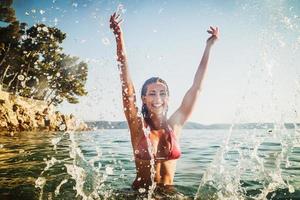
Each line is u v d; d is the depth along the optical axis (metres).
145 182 2.89
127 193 2.95
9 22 29.20
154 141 2.88
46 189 3.22
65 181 3.54
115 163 5.09
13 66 30.31
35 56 29.69
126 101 2.82
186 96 3.09
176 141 2.94
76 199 2.88
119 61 2.82
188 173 4.41
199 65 3.13
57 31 29.42
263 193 3.07
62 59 30.19
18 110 23.20
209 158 6.11
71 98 30.94
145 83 2.98
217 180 3.37
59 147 7.71
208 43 3.15
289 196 2.99
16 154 6.16
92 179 3.52
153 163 2.88
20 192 3.12
